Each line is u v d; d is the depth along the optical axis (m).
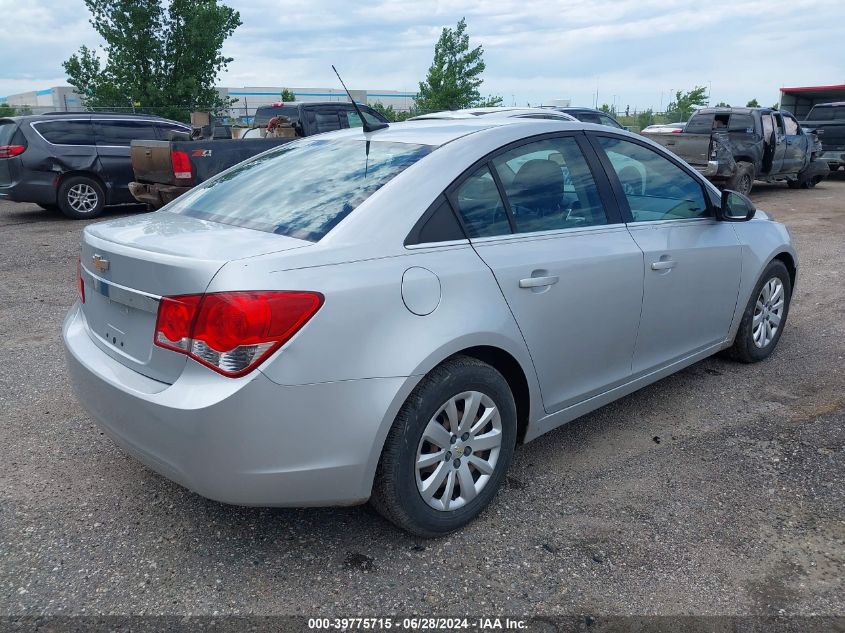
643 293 3.68
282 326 2.41
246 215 3.02
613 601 2.59
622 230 3.63
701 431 3.96
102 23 24.27
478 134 3.23
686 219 4.09
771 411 4.21
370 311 2.58
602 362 3.58
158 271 2.53
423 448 2.83
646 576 2.72
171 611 2.53
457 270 2.85
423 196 2.89
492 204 3.11
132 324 2.72
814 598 2.60
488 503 3.10
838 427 3.99
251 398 2.40
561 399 3.41
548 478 3.45
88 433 3.89
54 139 11.43
